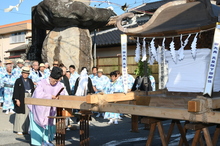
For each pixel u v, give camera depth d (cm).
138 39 486
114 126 941
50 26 1348
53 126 656
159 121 431
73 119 1086
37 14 1333
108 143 693
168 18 479
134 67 1565
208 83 362
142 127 924
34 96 590
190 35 449
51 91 607
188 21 445
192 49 413
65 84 952
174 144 684
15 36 3588
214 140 465
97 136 777
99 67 1739
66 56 1283
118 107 415
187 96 448
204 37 438
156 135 800
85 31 1344
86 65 1317
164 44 496
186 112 348
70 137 769
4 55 3731
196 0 487
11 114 1157
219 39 360
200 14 445
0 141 718
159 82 1392
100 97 433
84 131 516
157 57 507
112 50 1678
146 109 385
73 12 1209
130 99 514
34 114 594
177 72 464
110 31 1894
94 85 1145
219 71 439
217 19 390
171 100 448
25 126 801
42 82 604
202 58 434
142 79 970
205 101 341
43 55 1332
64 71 959
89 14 1248
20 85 798
